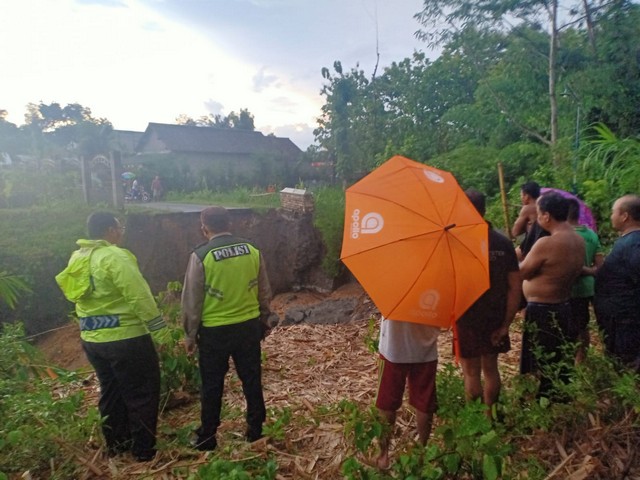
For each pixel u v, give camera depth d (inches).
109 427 150.6
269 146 1737.2
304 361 239.6
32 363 191.8
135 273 142.4
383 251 111.2
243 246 154.8
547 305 149.4
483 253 114.4
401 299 110.0
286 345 265.6
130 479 139.0
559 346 145.3
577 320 170.9
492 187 402.3
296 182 1135.6
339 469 137.1
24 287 191.9
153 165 1070.4
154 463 146.3
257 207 561.9
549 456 128.4
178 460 148.0
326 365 230.4
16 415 143.9
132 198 892.0
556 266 146.9
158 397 152.3
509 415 139.9
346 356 242.7
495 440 113.3
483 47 445.4
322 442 154.9
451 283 110.0
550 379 142.4
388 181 120.8
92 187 482.0
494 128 476.1
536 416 133.1
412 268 109.0
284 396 195.5
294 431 161.8
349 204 121.0
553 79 396.2
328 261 527.2
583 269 164.6
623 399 132.2
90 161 492.4
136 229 464.4
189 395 194.7
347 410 139.5
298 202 546.0
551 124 403.5
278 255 554.6
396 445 139.8
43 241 414.0
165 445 152.5
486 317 141.5
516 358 211.9
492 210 347.6
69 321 408.8
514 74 443.8
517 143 417.7
